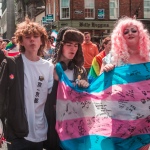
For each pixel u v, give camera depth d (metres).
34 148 3.12
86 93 3.31
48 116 3.26
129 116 3.36
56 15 30.05
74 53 3.37
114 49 3.50
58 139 3.26
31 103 3.05
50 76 3.21
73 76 3.40
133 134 3.37
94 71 5.44
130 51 3.50
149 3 29.20
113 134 3.31
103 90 3.39
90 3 29.23
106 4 29.20
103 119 3.33
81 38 3.36
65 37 3.31
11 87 2.97
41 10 37.22
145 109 3.38
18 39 3.13
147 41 3.47
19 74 3.00
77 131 3.26
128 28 3.44
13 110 2.96
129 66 3.41
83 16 29.19
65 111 3.24
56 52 3.43
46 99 3.20
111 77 3.42
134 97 3.37
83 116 3.30
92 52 8.77
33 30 3.05
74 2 29.06
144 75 3.40
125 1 29.20
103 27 29.34
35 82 3.08
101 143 3.27
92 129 3.30
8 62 2.99
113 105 3.37
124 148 3.35
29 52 3.10
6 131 3.00
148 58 3.48
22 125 2.94
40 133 3.13
